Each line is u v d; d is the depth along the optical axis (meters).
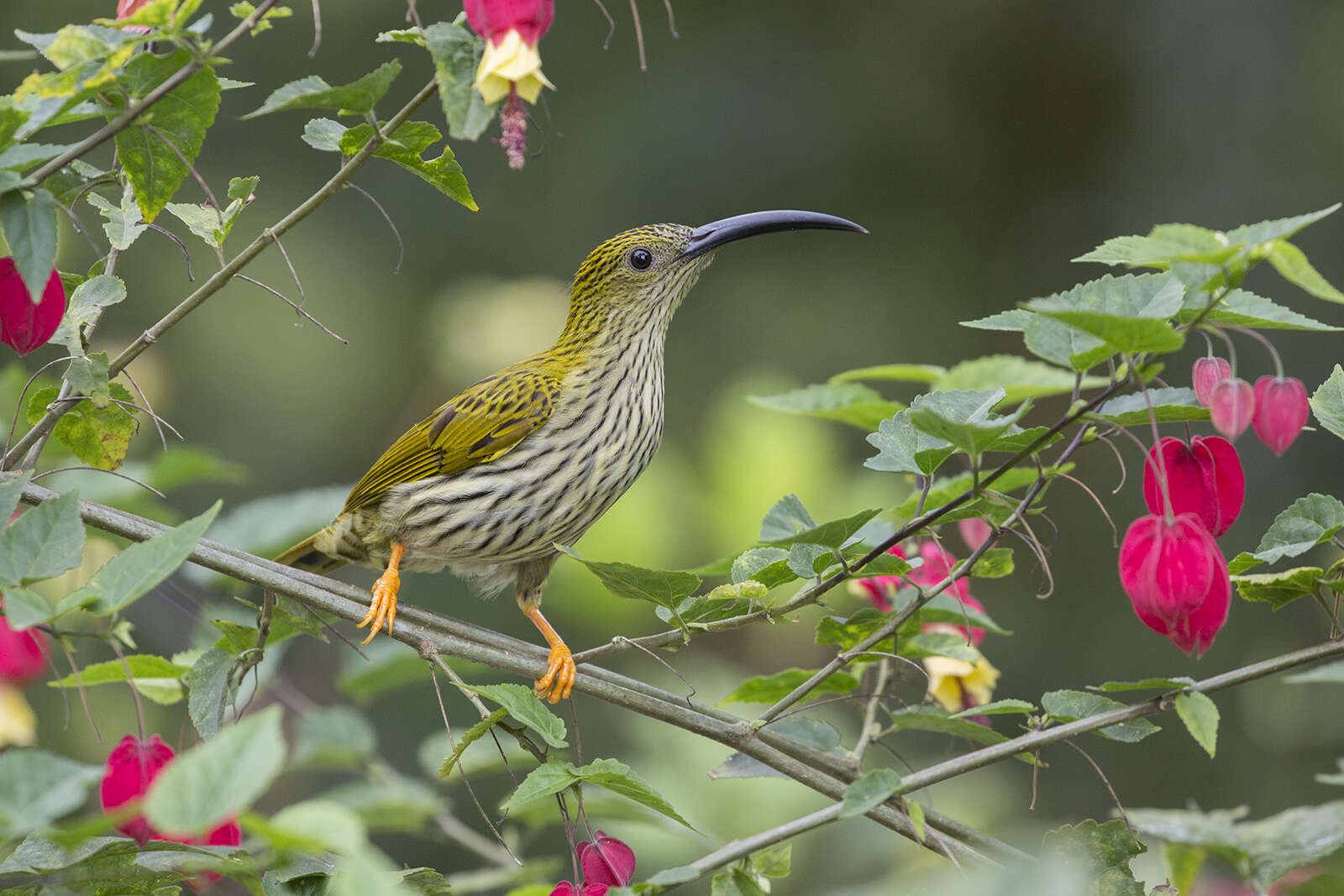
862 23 15.54
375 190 14.59
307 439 14.15
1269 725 13.05
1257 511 13.98
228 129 14.07
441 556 8.90
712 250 9.38
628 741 12.24
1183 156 15.91
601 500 9.13
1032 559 14.37
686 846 9.02
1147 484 5.69
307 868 5.33
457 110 5.12
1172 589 5.01
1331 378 6.05
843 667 6.45
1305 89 15.55
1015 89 16.06
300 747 8.76
